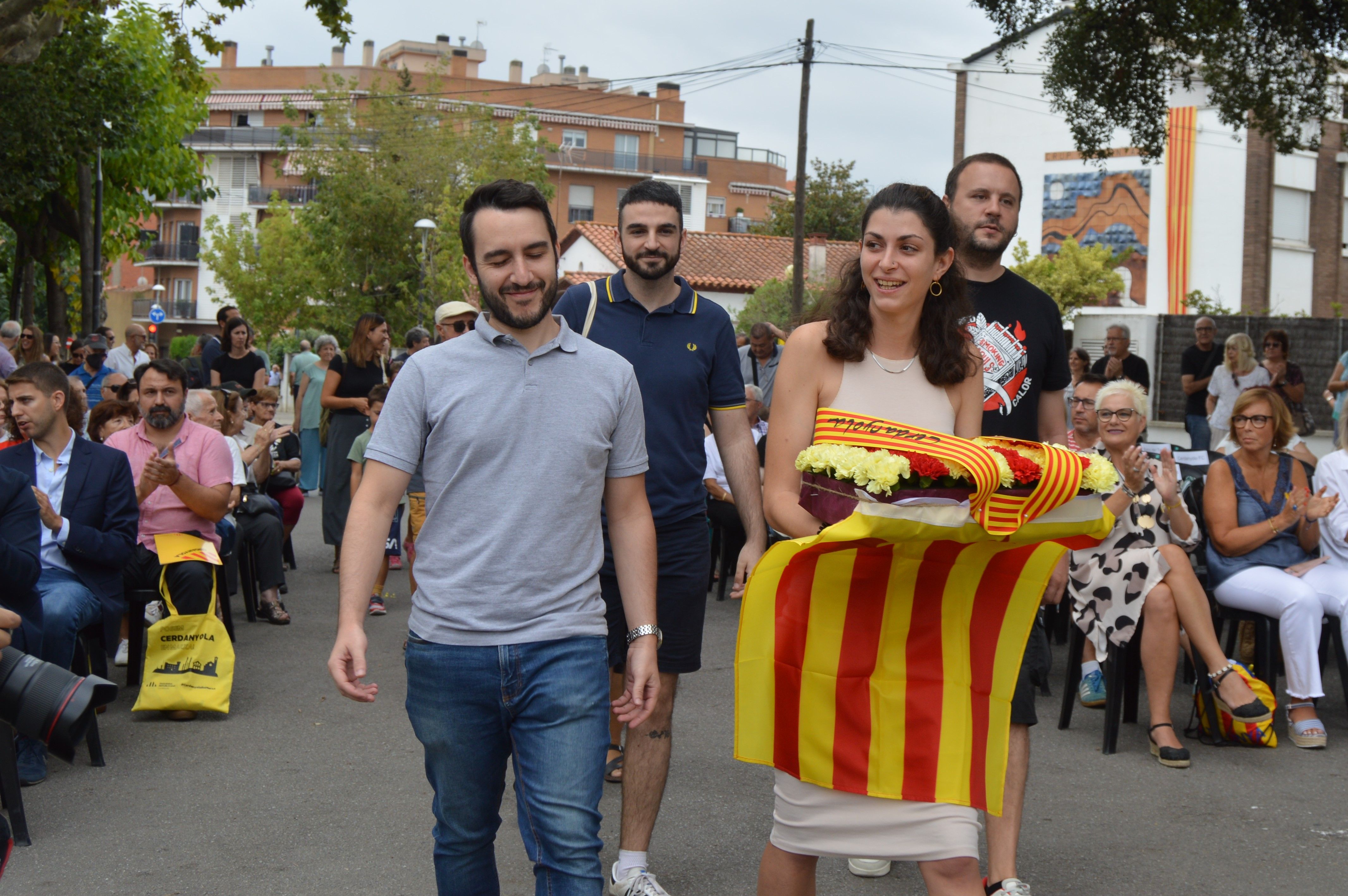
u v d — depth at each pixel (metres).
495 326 2.90
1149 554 5.59
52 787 4.97
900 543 2.73
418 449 2.87
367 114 40.56
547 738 2.79
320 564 10.60
